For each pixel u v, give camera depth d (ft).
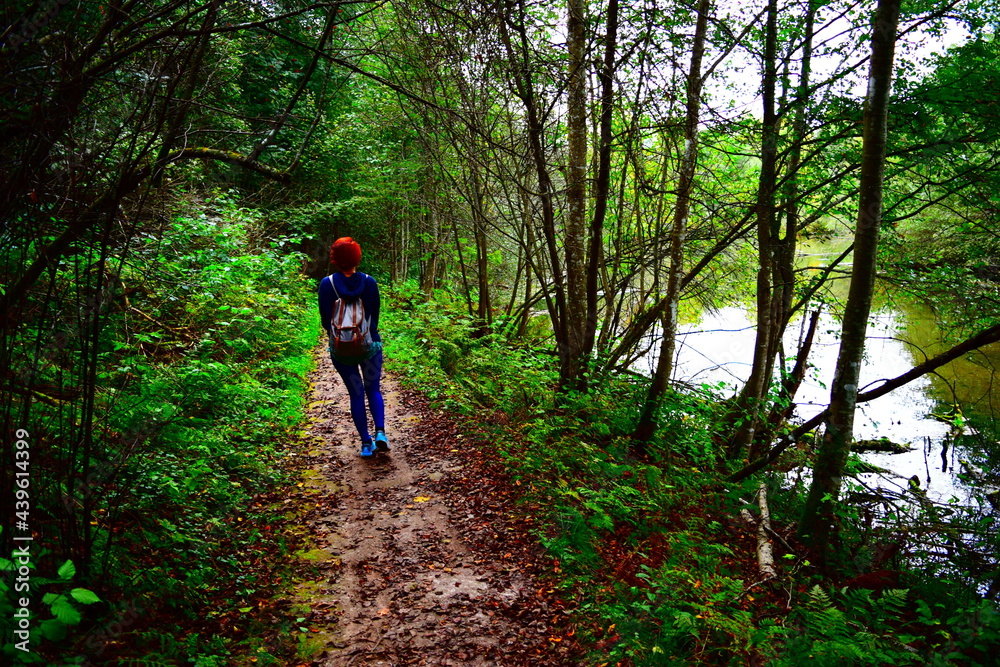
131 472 14.08
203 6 10.01
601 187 21.98
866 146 14.23
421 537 15.21
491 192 27.53
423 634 11.60
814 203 25.93
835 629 10.90
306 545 14.71
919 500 21.98
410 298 52.65
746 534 17.58
